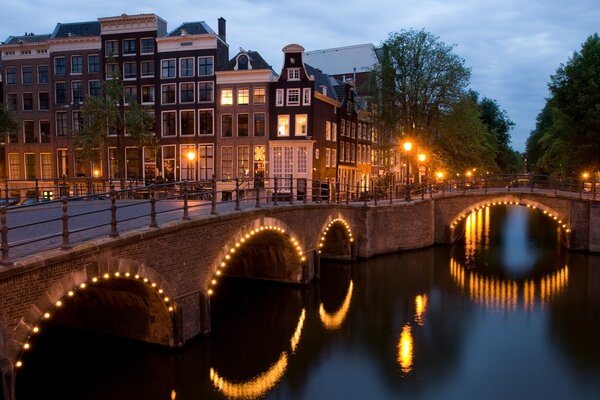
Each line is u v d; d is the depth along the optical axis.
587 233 29.02
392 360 14.34
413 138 34.03
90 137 30.00
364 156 46.78
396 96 34.41
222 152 37.41
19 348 8.36
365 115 38.19
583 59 33.00
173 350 12.86
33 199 24.83
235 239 14.98
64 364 12.73
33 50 40.50
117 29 38.16
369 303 19.58
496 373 13.60
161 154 38.34
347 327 16.91
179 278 12.67
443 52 33.53
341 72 54.22
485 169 42.34
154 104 38.28
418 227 29.33
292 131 36.03
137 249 11.10
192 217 13.23
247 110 36.66
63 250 9.21
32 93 40.78
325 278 22.89
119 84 31.23
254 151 36.88
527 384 12.98
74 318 14.15
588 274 24.33
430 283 22.56
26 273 8.45
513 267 25.62
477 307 19.23
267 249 21.03
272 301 19.38
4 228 8.08
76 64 39.47
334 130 40.25
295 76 35.97
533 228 41.28
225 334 15.87
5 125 24.38
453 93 33.16
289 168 36.28
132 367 12.69
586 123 32.19
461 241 33.47
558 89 33.78
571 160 34.59
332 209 22.81
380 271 24.39
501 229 40.59
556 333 16.58
